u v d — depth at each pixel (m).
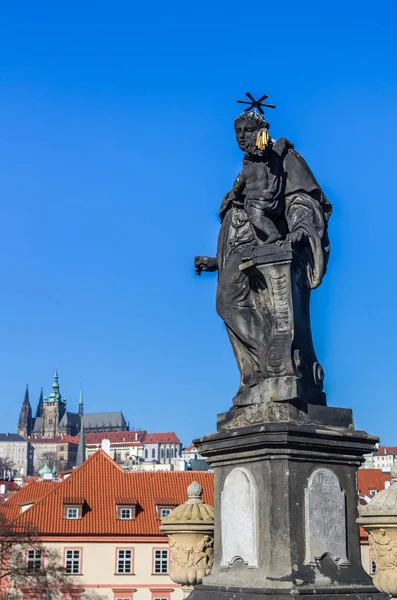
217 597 6.44
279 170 7.48
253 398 6.93
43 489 61.34
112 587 53.50
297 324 6.89
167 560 54.59
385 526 6.20
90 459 60.28
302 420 6.66
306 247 7.26
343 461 6.68
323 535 6.40
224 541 6.81
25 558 52.44
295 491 6.39
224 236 7.81
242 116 7.50
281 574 6.17
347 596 6.18
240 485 6.68
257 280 7.20
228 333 7.52
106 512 55.62
